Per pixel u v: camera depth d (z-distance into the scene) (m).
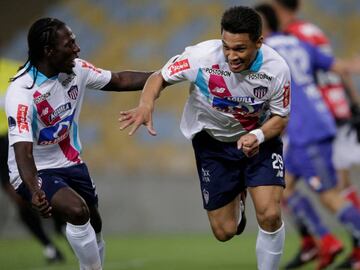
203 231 44.81
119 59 58.38
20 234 43.00
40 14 61.94
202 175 19.28
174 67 17.34
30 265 29.91
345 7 59.00
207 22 59.72
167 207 45.12
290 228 43.84
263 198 17.67
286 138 27.48
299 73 27.22
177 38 59.12
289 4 28.14
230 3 60.47
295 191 27.67
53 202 16.98
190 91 18.16
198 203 44.94
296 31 27.67
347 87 29.88
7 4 62.38
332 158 27.27
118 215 45.12
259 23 16.28
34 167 16.53
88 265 17.41
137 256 33.03
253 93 17.23
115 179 45.38
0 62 30.42
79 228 16.94
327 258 27.05
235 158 18.67
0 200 43.03
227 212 19.38
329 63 27.70
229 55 16.31
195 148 19.28
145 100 16.95
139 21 60.59
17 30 61.22
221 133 18.44
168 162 51.66
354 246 27.75
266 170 17.92
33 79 17.02
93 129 53.72
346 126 30.53
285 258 32.25
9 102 16.88
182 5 61.16
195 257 32.47
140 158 52.06
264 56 16.91
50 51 16.89
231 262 30.47
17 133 16.59
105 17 61.09
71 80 17.44
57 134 17.59
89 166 51.97
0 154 30.23
